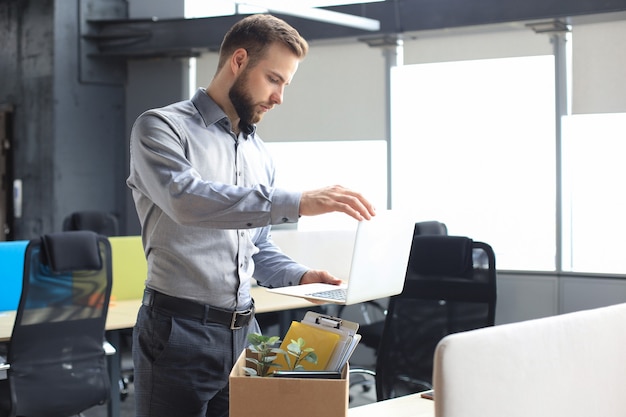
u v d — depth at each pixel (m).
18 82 8.82
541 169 6.54
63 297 3.52
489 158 6.76
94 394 3.65
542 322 1.61
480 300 3.43
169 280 2.08
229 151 2.17
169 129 2.01
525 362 1.55
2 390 3.45
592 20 6.23
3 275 4.58
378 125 7.33
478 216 6.82
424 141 7.10
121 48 8.40
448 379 1.42
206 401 2.13
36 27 8.61
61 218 8.52
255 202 1.81
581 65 6.34
